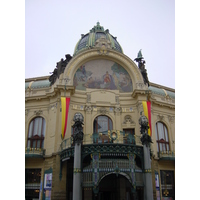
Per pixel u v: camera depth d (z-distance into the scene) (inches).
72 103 1083.3
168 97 1332.4
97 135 848.9
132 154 806.5
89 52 1195.9
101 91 1148.5
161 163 1119.6
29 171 996.6
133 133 1094.4
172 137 1240.2
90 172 763.4
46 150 1011.3
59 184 871.1
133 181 764.0
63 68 1139.9
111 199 962.7
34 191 965.2
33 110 1141.7
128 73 1225.4
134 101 1153.4
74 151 785.6
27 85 1242.0
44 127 1103.6
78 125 807.1
